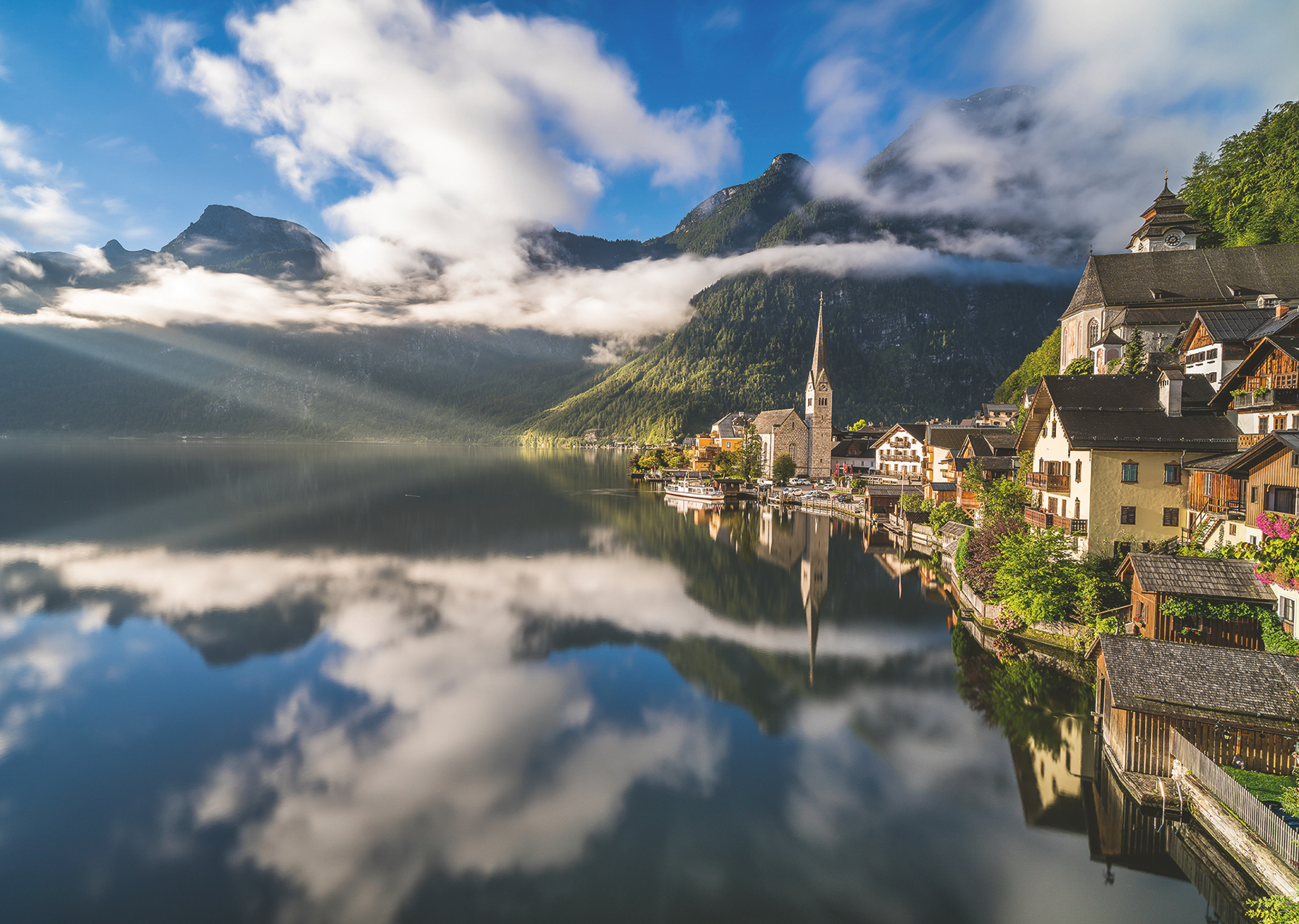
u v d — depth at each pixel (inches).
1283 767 908.6
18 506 4722.0
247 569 2908.5
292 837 1031.0
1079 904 853.2
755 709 1498.5
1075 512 1825.8
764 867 948.6
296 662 1814.7
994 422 5295.3
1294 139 3543.3
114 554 3179.1
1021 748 1274.6
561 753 1305.4
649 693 1611.7
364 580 2738.7
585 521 4333.2
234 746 1337.4
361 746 1336.1
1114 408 1849.2
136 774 1221.7
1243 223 3612.2
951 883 906.7
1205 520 1535.4
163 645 1941.4
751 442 7017.7
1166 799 932.6
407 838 1025.5
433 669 1772.9
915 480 5275.6
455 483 6840.6
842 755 1275.8
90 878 936.3
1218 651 991.6
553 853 986.7
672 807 1104.8
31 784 1188.5
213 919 862.5
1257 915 722.8
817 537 3732.8
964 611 2166.6
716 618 2241.6
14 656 1851.6
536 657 1871.3
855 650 1882.4
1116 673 1005.8
